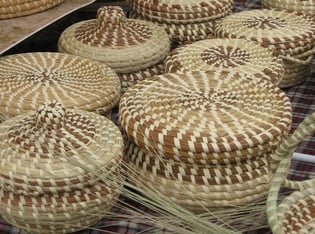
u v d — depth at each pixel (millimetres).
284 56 745
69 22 988
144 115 540
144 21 809
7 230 558
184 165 522
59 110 536
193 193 521
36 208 503
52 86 638
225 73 621
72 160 503
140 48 735
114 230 550
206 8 812
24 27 757
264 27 781
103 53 727
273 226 436
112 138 543
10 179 501
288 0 857
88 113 582
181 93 582
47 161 504
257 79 608
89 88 644
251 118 536
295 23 798
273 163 460
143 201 510
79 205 508
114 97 653
